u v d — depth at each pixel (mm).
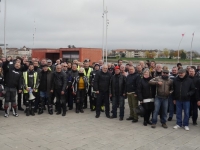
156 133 6430
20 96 8797
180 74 6777
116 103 8023
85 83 8781
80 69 8805
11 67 7949
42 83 8422
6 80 7848
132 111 7812
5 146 5258
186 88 6797
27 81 8164
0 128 6570
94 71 9414
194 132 6590
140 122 7590
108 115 8156
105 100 8156
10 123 7090
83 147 5273
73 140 5715
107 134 6242
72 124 7148
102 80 8055
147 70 7180
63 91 8219
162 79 6930
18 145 5328
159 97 6891
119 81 7828
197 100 7020
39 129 6551
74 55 30672
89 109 9484
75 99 9156
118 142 5648
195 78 7148
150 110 7176
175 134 6371
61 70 8461
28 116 8000
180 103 6969
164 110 7000
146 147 5359
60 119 7723
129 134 6281
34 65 8828
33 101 8219
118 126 7047
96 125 7102
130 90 7617
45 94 8516
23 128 6609
